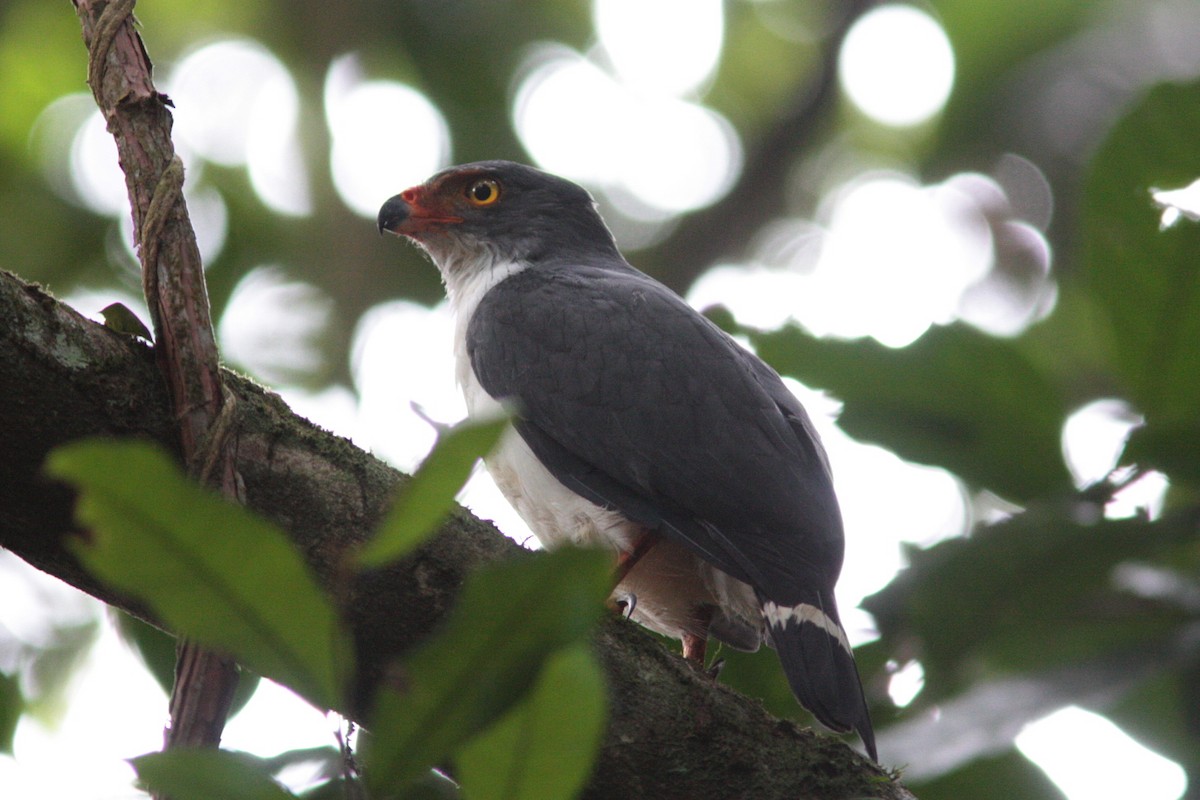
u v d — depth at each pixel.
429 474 2.96
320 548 5.98
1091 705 6.62
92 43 5.88
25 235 16.67
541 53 17.75
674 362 9.07
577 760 3.34
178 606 3.08
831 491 8.83
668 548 8.90
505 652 3.21
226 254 16.86
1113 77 17.28
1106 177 7.16
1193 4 17.39
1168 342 7.11
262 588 3.09
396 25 17.25
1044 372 7.42
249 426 5.95
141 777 3.29
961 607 6.98
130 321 5.89
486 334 9.70
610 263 11.22
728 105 19.00
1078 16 17.38
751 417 8.85
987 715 6.61
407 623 6.00
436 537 6.03
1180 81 7.03
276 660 3.15
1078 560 6.86
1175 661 6.71
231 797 3.32
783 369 7.62
